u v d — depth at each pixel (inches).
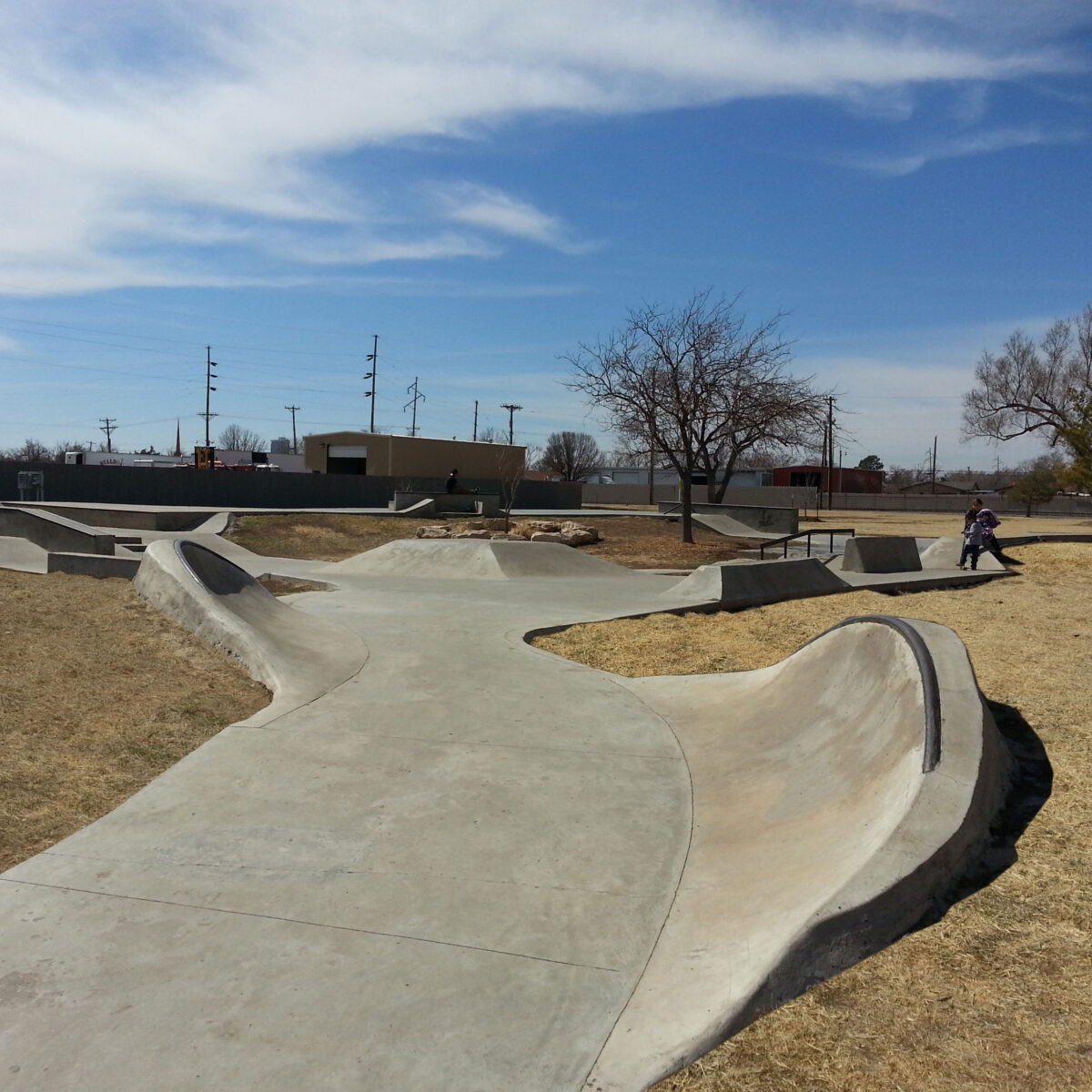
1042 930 135.8
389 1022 128.0
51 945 146.3
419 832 191.0
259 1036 124.5
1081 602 515.8
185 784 213.0
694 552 924.0
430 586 562.9
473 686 300.0
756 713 261.9
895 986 124.3
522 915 158.1
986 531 685.3
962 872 152.8
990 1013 117.0
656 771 229.1
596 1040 123.7
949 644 217.5
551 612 448.1
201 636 328.5
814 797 193.9
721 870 172.6
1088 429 1596.9
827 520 1879.9
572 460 3142.2
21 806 196.4
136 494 1359.5
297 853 180.5
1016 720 244.8
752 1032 118.6
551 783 219.3
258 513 1091.9
